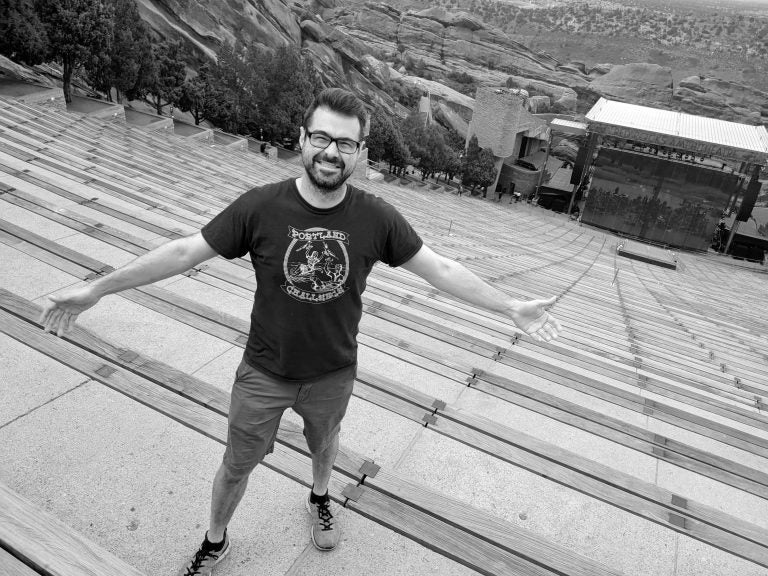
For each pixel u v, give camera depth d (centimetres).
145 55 2870
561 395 512
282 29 5634
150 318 468
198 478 309
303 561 270
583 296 1548
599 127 5941
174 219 792
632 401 525
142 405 356
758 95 13138
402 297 693
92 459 311
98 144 1530
